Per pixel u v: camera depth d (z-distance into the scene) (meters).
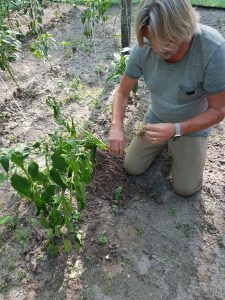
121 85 2.18
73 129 2.03
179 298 1.90
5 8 3.85
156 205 2.32
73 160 1.60
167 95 1.97
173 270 2.01
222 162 2.57
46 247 2.09
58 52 3.71
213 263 2.04
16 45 3.03
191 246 2.12
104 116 2.96
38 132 2.85
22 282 1.97
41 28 3.89
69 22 4.20
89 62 3.58
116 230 2.19
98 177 2.44
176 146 2.17
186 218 2.25
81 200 1.82
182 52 1.67
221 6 4.38
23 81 3.34
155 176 2.48
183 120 2.10
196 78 1.78
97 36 3.96
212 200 2.34
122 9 3.29
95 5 3.63
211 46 1.65
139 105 3.06
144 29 1.49
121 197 2.35
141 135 2.23
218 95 1.80
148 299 1.90
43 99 3.15
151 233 2.18
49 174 1.66
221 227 2.20
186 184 2.25
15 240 2.15
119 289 1.94
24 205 2.33
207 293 1.92
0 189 2.45
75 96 3.16
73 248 2.09
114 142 2.06
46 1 4.55
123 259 2.06
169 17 1.40
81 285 1.95
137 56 1.92
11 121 2.95
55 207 1.80
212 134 2.79
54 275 1.99
